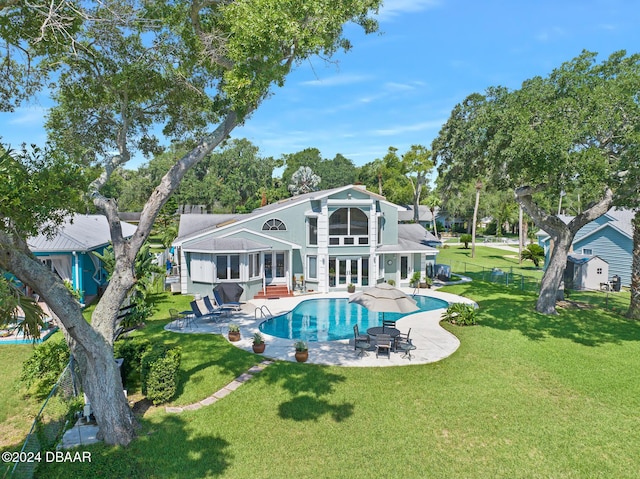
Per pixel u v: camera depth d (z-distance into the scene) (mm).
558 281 22016
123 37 11773
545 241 35562
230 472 8133
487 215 78688
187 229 33500
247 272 26891
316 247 29672
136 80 12062
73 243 21609
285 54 10617
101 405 9055
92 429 9789
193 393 11766
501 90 21203
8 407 10953
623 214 33375
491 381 12680
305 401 11234
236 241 27375
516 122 17812
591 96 16750
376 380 12711
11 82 11453
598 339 17281
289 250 28906
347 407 10906
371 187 83500
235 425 9953
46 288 8039
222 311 22734
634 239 21266
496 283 32375
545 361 14492
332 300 27641
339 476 8047
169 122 14984
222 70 12820
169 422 10078
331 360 14656
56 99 12734
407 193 81375
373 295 16750
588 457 8781
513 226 92438
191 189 78000
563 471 8297
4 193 7035
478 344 16531
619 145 17219
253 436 9461
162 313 22625
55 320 9008
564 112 17516
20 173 7461
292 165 110375
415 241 34375
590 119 16469
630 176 16359
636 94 17031
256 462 8477
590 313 22203
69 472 8023
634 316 21062
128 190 74250
